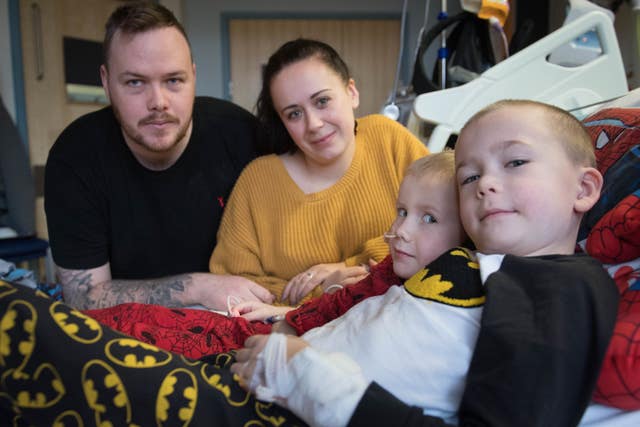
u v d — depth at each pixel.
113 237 1.45
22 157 2.81
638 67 2.23
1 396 0.60
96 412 0.61
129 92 1.26
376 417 0.56
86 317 0.64
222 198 1.52
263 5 4.80
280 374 0.62
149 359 0.64
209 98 1.61
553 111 0.76
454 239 0.87
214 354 0.84
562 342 0.56
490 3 1.83
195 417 0.62
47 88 3.53
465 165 0.77
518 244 0.71
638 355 0.59
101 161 1.39
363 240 1.32
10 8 3.31
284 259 1.35
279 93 1.27
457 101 1.66
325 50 1.28
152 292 1.34
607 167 0.92
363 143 1.38
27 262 3.01
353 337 0.71
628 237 0.75
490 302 0.62
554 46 1.66
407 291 0.72
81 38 3.70
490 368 0.58
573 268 0.63
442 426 0.55
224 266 1.44
